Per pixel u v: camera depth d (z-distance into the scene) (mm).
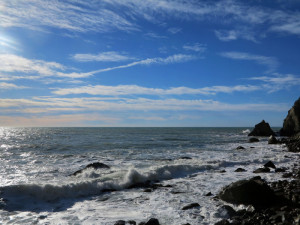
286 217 6453
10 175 13914
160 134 66125
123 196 10023
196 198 9570
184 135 61625
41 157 21719
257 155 23516
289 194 8805
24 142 38406
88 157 21766
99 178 12078
